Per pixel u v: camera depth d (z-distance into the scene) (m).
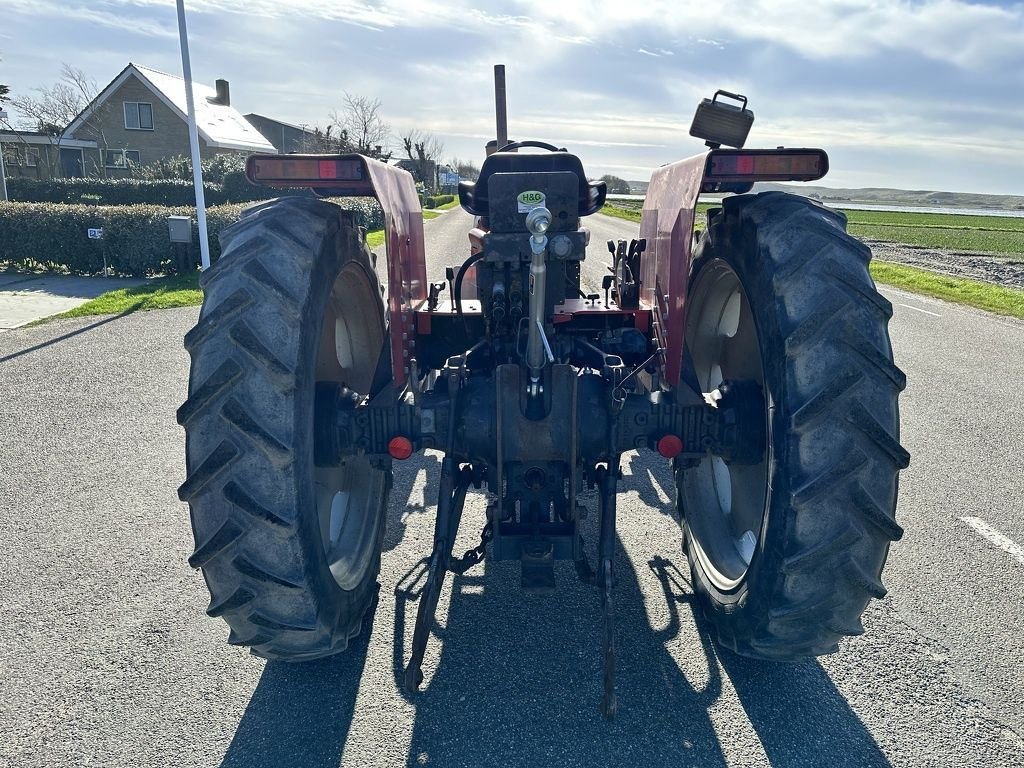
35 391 6.83
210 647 2.97
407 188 3.22
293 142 62.66
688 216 2.58
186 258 14.49
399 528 4.05
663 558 3.69
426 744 2.44
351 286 2.99
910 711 2.62
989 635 3.11
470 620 3.14
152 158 42.34
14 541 3.90
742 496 3.11
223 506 2.19
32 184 32.34
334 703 2.63
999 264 20.86
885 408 2.14
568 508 2.60
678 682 2.74
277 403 2.15
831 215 2.41
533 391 2.54
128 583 3.48
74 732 2.51
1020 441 5.66
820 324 2.12
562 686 2.72
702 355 3.50
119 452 5.27
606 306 3.64
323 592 2.37
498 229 2.76
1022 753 2.43
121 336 9.17
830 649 2.46
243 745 2.44
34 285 13.36
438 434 2.64
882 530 2.17
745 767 2.35
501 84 5.43
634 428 2.65
